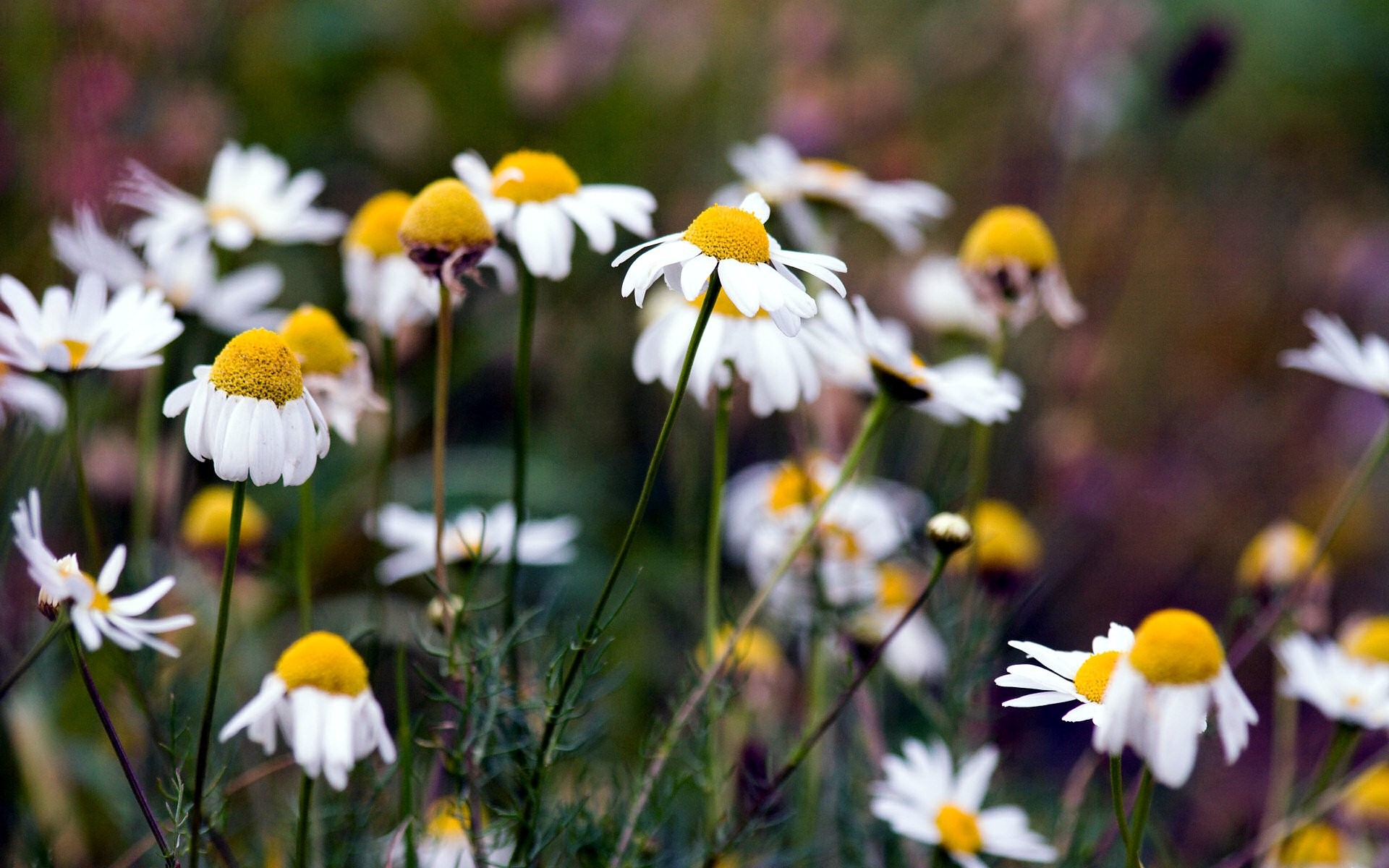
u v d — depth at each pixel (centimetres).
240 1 85
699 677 50
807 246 58
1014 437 78
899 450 76
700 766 49
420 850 48
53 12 62
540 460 74
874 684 56
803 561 54
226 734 44
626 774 52
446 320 47
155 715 51
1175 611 43
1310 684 53
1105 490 77
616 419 80
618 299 82
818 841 54
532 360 77
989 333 60
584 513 74
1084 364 80
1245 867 54
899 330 52
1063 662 44
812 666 54
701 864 49
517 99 88
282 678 44
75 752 54
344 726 44
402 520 53
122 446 58
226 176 55
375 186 87
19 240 61
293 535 60
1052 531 73
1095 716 43
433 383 75
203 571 55
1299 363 53
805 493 54
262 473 43
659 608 70
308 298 77
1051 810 56
